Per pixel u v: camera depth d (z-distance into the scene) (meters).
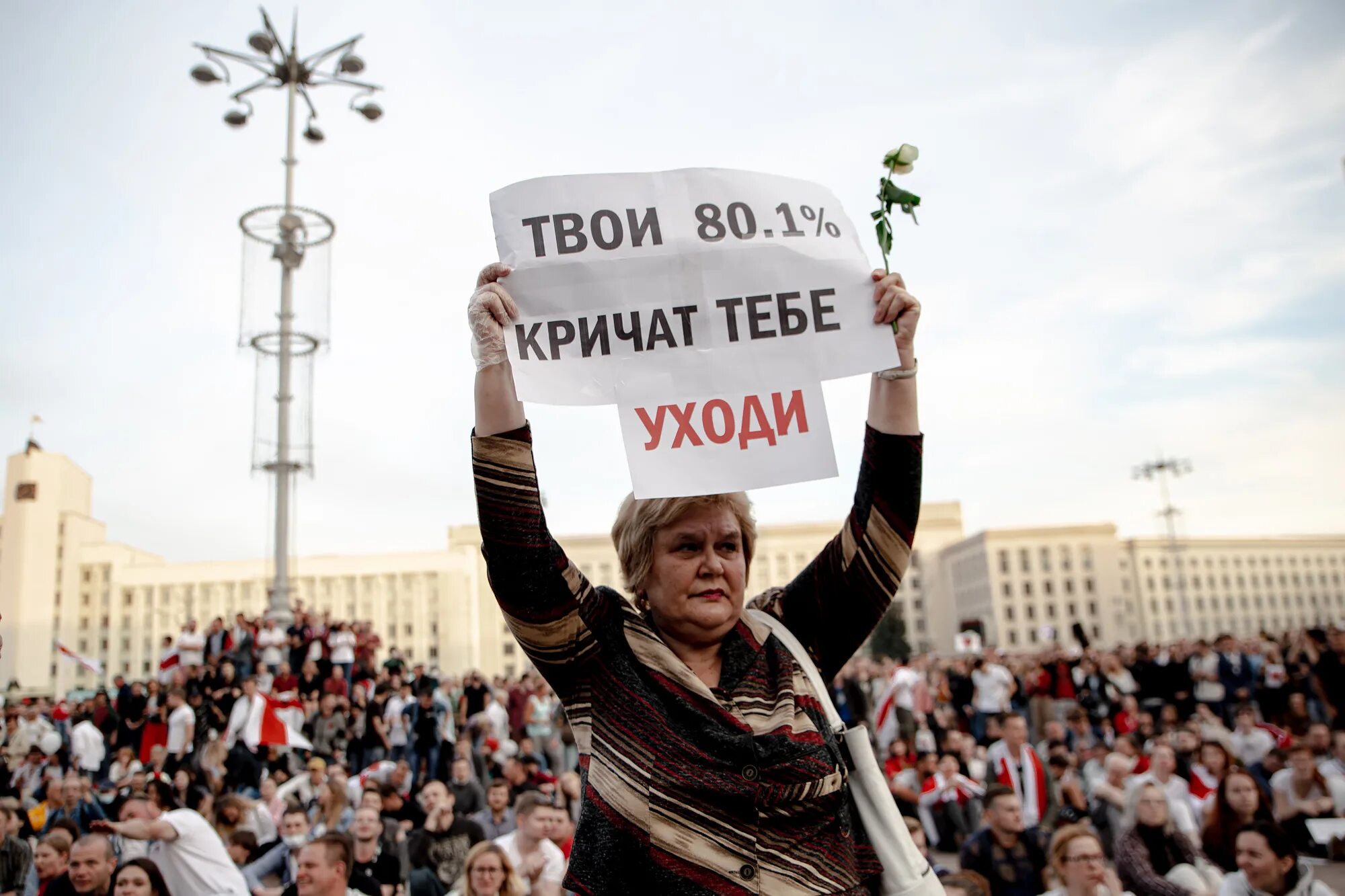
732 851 1.53
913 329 1.94
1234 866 6.55
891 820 1.74
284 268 17.47
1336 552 101.19
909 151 1.99
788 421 1.86
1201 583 94.44
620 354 1.87
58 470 61.06
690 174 1.97
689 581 1.76
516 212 1.92
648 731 1.63
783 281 1.94
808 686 1.79
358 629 20.86
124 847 7.39
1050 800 8.90
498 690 22.72
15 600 57.22
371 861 7.21
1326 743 10.00
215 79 17.11
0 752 13.73
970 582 91.94
